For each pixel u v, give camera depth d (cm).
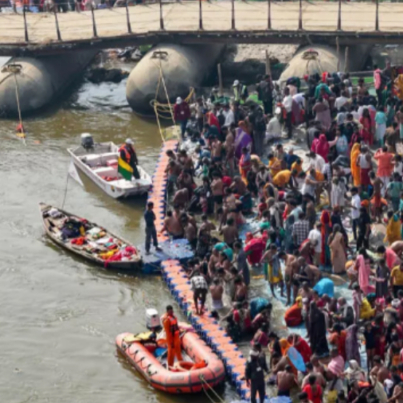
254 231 6128
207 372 4709
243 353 4975
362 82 7131
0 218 6744
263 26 8750
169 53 8531
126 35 8844
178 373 4744
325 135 6538
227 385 4794
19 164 7612
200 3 8731
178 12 9481
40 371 5053
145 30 8944
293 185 6309
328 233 5528
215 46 9212
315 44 8488
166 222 6162
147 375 4844
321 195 6325
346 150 6438
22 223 6656
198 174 7012
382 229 5897
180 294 5509
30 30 9400
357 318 4944
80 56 9725
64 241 6241
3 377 5012
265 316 5084
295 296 5253
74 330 5403
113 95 9200
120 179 7025
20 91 8606
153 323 5247
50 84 8888
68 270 6003
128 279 5862
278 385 4541
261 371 4425
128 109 8806
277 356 4675
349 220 6047
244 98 7850
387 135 6544
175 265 5828
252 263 5775
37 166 7556
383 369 4362
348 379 4434
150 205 5878
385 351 4656
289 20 8900
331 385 4472
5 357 5181
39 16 9888
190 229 6053
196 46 8894
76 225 6325
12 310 5628
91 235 6291
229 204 6116
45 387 4925
